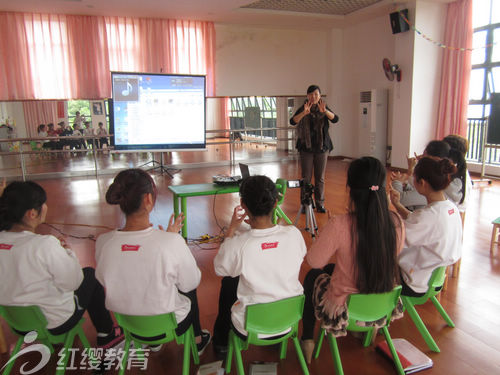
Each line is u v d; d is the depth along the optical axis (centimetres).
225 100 1036
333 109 845
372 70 756
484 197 489
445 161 178
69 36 659
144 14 662
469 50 588
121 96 599
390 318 171
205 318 227
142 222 148
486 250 322
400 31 626
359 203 150
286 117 888
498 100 555
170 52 714
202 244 347
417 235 174
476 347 196
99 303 192
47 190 582
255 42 779
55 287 163
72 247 344
